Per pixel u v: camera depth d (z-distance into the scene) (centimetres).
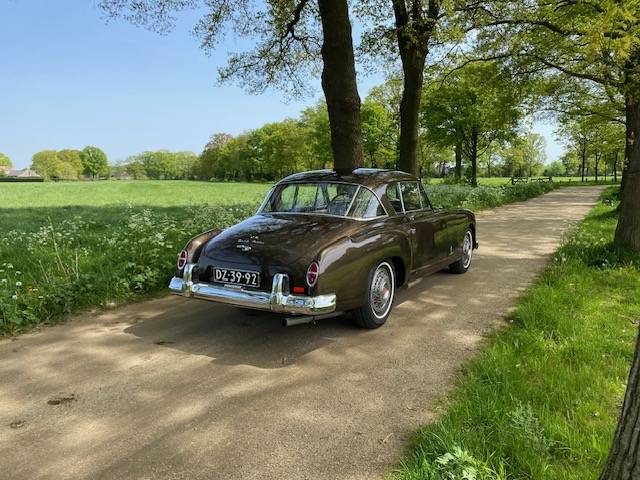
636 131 781
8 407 328
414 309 559
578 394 321
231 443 282
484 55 1661
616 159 5181
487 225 1402
